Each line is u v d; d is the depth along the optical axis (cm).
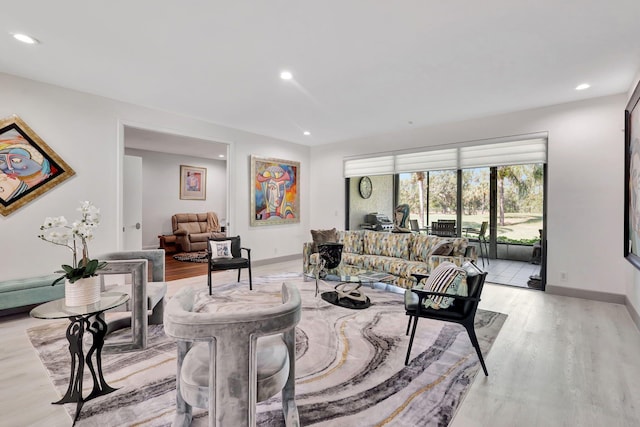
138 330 251
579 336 282
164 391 197
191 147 748
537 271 517
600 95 381
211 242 438
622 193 372
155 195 817
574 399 190
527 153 439
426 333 285
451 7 214
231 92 378
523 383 207
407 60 293
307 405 182
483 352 250
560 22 231
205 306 365
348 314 334
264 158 605
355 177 646
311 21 232
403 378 211
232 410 118
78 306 194
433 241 419
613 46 265
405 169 563
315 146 701
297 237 681
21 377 214
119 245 410
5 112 330
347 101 407
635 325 308
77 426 166
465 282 227
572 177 403
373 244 481
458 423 168
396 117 478
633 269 326
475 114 460
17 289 311
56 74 331
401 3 210
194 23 236
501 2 209
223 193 969
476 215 548
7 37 257
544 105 419
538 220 512
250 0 208
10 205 334
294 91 374
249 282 449
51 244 360
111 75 332
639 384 206
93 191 390
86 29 245
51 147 359
